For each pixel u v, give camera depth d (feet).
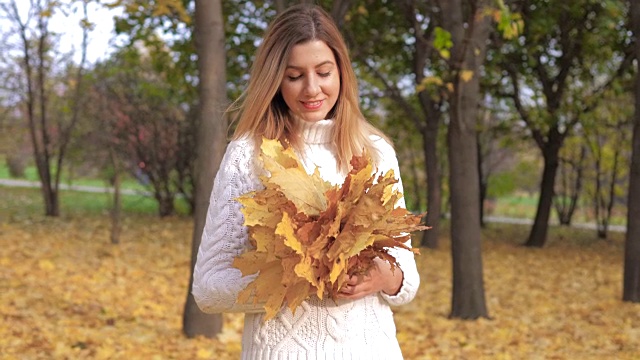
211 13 17.11
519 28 18.01
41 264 27.25
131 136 51.47
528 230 57.47
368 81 43.21
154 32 35.91
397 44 41.27
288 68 6.14
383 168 6.71
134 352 16.28
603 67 43.06
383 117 53.62
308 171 6.32
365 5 35.50
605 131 49.21
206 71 17.08
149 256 33.19
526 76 42.32
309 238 5.34
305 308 5.98
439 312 23.79
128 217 51.01
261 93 6.16
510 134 51.67
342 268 5.32
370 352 6.12
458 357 17.42
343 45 6.30
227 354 16.80
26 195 62.03
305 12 6.23
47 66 46.96
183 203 63.31
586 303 25.72
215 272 6.02
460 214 22.34
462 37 21.11
